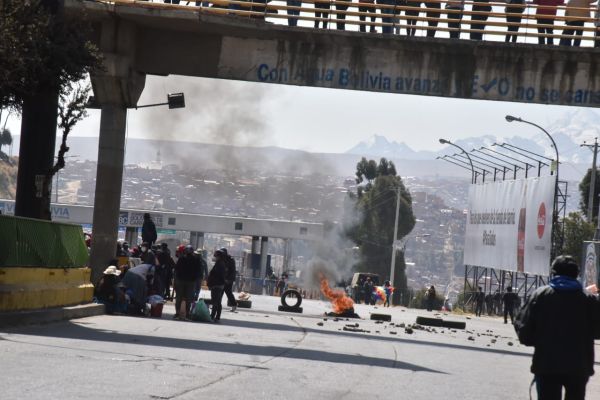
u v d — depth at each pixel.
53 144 40.94
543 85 48.66
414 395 19.28
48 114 40.38
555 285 13.66
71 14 40.88
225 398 16.55
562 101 48.59
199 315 39.38
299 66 49.31
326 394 18.25
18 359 19.81
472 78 48.81
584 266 60.88
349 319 54.91
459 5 49.38
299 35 48.59
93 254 50.81
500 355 34.03
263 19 49.00
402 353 30.59
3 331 26.38
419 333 45.16
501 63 48.69
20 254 29.75
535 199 79.88
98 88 49.75
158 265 45.88
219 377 19.59
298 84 49.31
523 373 27.06
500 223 90.69
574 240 109.62
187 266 39.22
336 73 49.16
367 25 48.78
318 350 28.67
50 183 40.91
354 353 28.72
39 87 37.41
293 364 23.64
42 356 20.69
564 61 48.50
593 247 58.88
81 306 34.88
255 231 130.75
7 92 36.47
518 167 88.25
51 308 32.16
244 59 49.66
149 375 18.91
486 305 94.50
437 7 50.06
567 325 13.40
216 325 37.50
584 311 13.50
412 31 49.31
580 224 110.75
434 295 91.56
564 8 48.91
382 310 78.44
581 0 49.53
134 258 50.97
